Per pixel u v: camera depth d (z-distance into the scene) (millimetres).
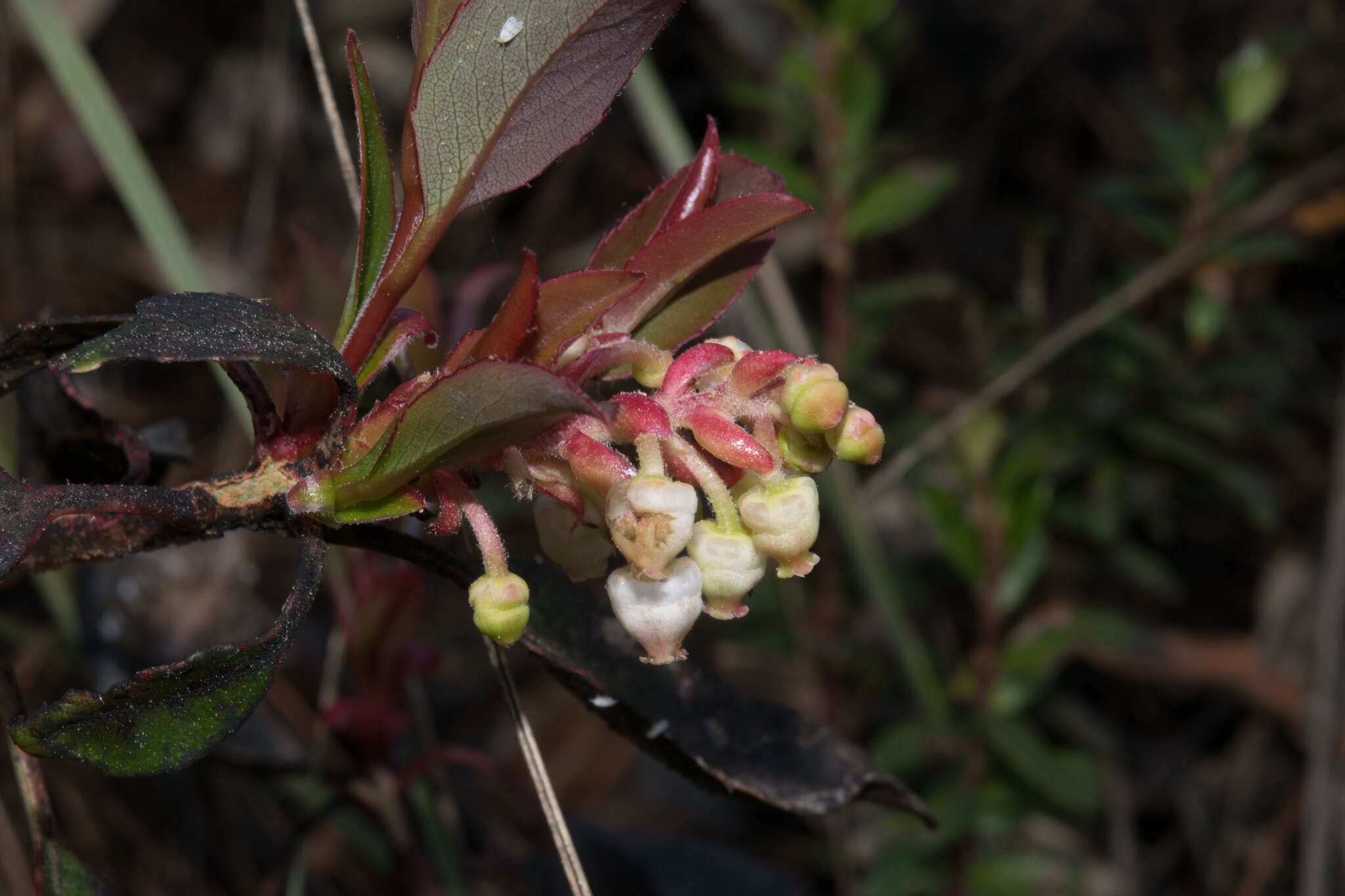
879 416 480
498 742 488
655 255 209
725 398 203
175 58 649
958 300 665
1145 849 564
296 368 202
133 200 268
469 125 200
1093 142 734
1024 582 397
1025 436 430
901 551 521
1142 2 755
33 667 352
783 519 201
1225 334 472
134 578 376
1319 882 420
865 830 479
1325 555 450
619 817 500
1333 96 665
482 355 201
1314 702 436
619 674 234
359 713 287
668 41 719
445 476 202
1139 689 593
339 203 670
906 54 732
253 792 386
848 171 418
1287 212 527
